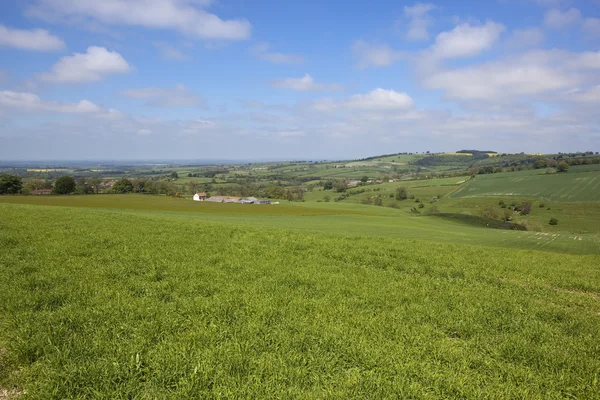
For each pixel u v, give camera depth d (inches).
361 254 642.8
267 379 212.1
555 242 1918.1
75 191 4409.5
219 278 425.1
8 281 373.7
